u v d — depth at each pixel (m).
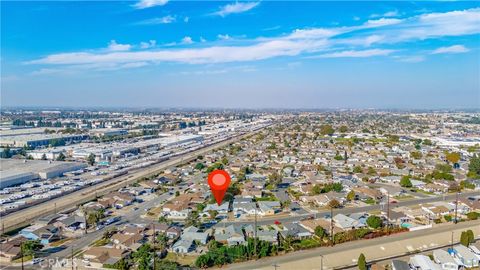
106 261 53.06
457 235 62.59
